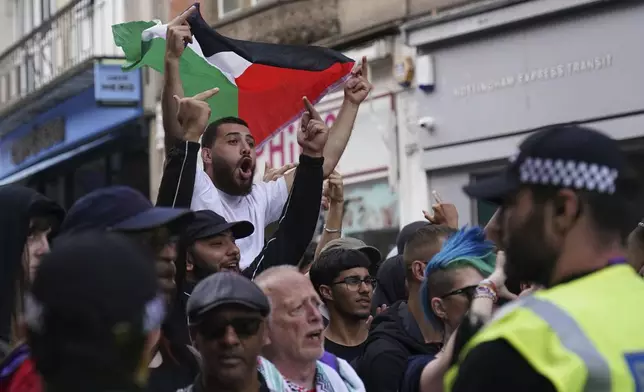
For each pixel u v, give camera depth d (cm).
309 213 435
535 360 192
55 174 1792
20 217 280
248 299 281
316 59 516
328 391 333
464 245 314
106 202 252
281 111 514
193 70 496
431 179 1002
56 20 1602
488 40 938
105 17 1444
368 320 445
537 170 213
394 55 1030
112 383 151
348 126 484
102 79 1384
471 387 197
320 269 414
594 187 209
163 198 386
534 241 213
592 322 196
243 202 445
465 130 962
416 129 1012
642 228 391
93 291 151
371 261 450
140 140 1486
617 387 190
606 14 840
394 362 364
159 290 162
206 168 443
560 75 877
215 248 360
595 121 851
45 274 153
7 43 1925
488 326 206
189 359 301
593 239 211
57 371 151
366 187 1079
